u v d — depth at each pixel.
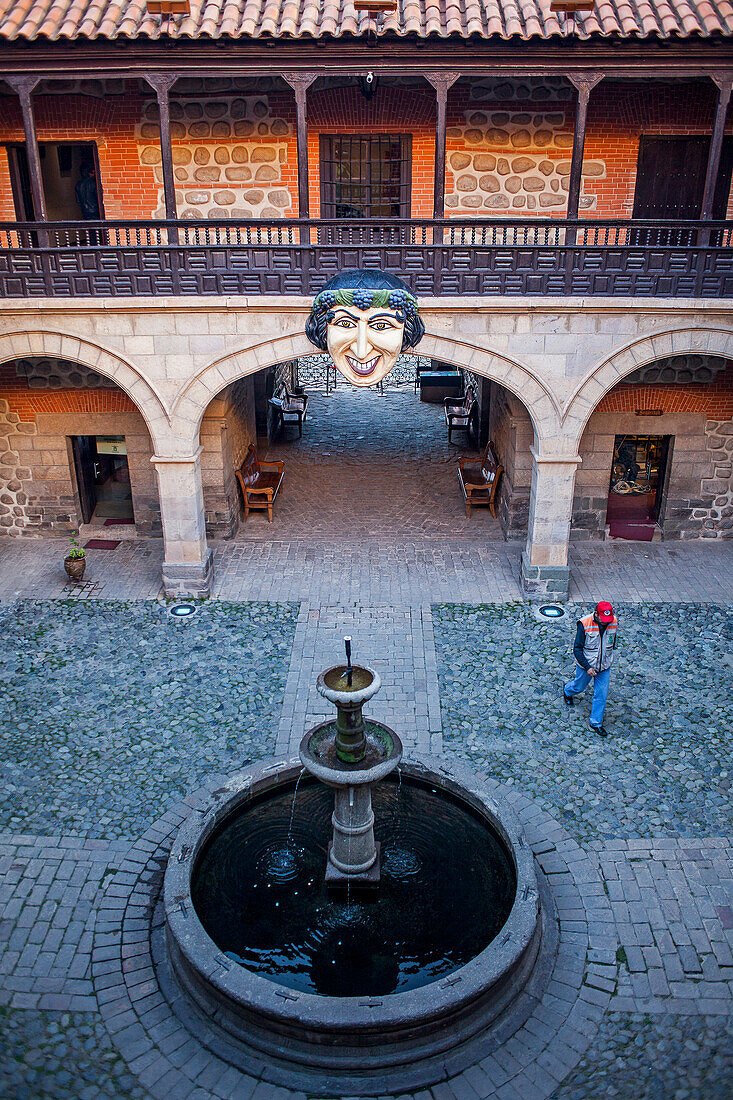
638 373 12.64
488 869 7.24
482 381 16.89
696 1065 5.70
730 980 6.32
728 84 9.75
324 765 6.57
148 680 10.02
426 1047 5.74
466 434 19.03
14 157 12.18
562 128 11.98
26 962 6.45
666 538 13.82
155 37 9.41
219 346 10.70
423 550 13.40
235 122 11.97
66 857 7.45
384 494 15.64
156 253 10.30
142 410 11.05
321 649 10.66
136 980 6.35
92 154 12.25
